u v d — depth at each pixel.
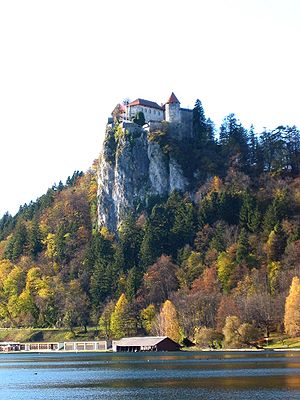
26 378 149.38
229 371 142.62
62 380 141.62
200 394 109.81
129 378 139.25
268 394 106.94
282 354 193.00
